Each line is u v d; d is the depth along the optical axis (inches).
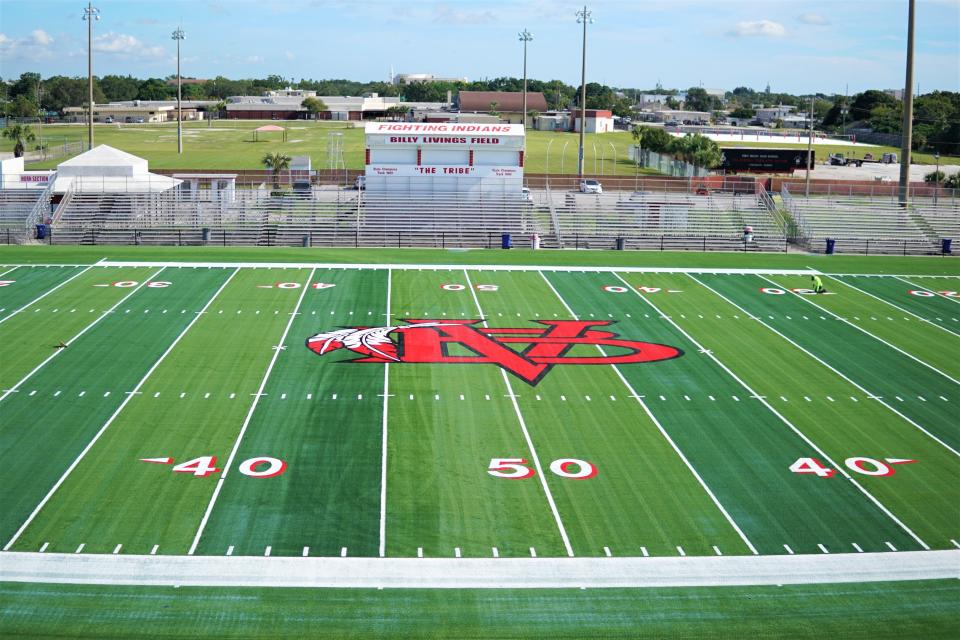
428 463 1150.3
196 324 1690.5
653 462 1170.6
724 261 2363.4
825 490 1106.7
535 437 1236.5
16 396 1325.0
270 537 968.9
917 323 1829.5
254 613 839.1
